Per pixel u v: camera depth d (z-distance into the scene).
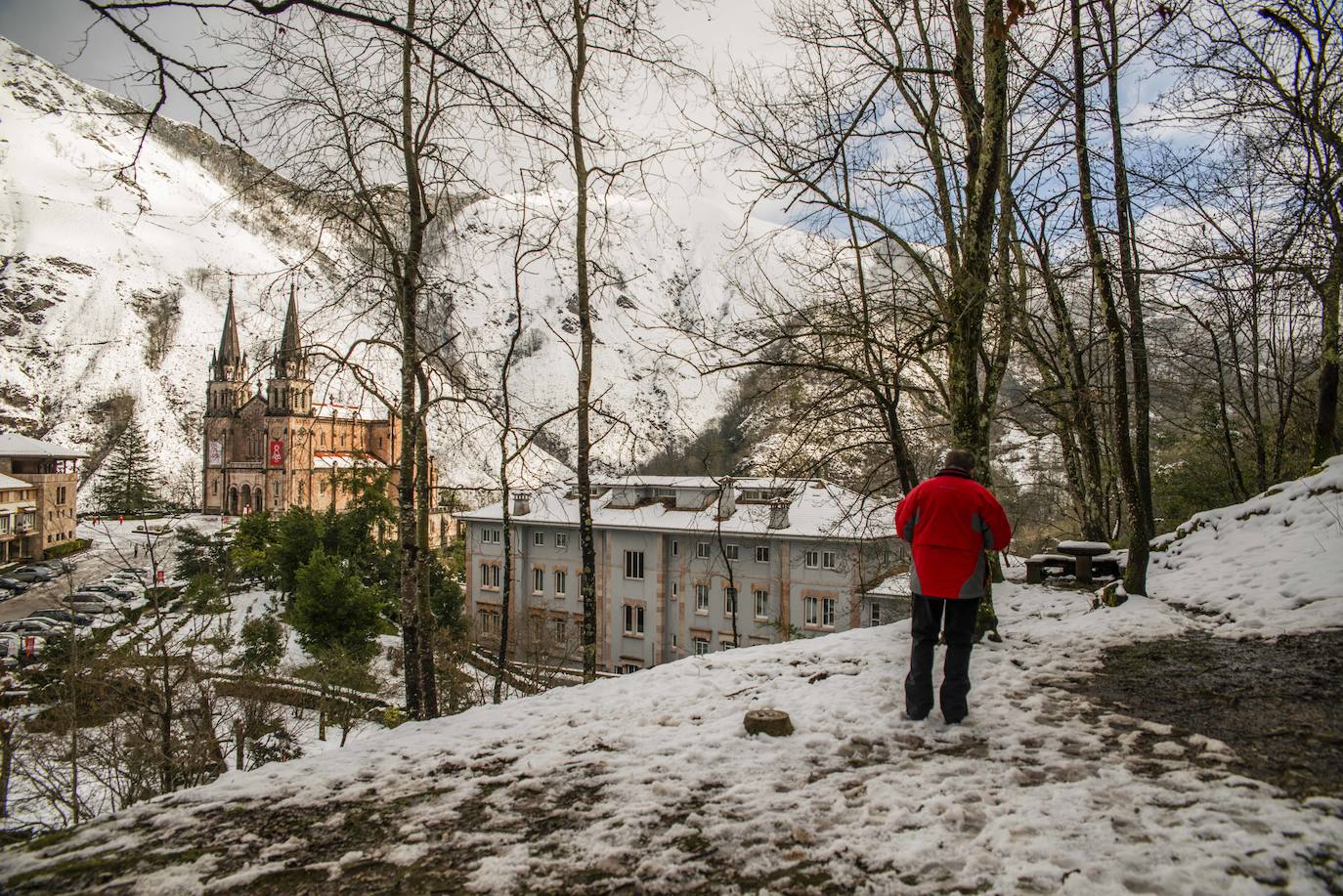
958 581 4.90
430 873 3.38
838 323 9.98
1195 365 16.34
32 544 68.12
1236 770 3.87
